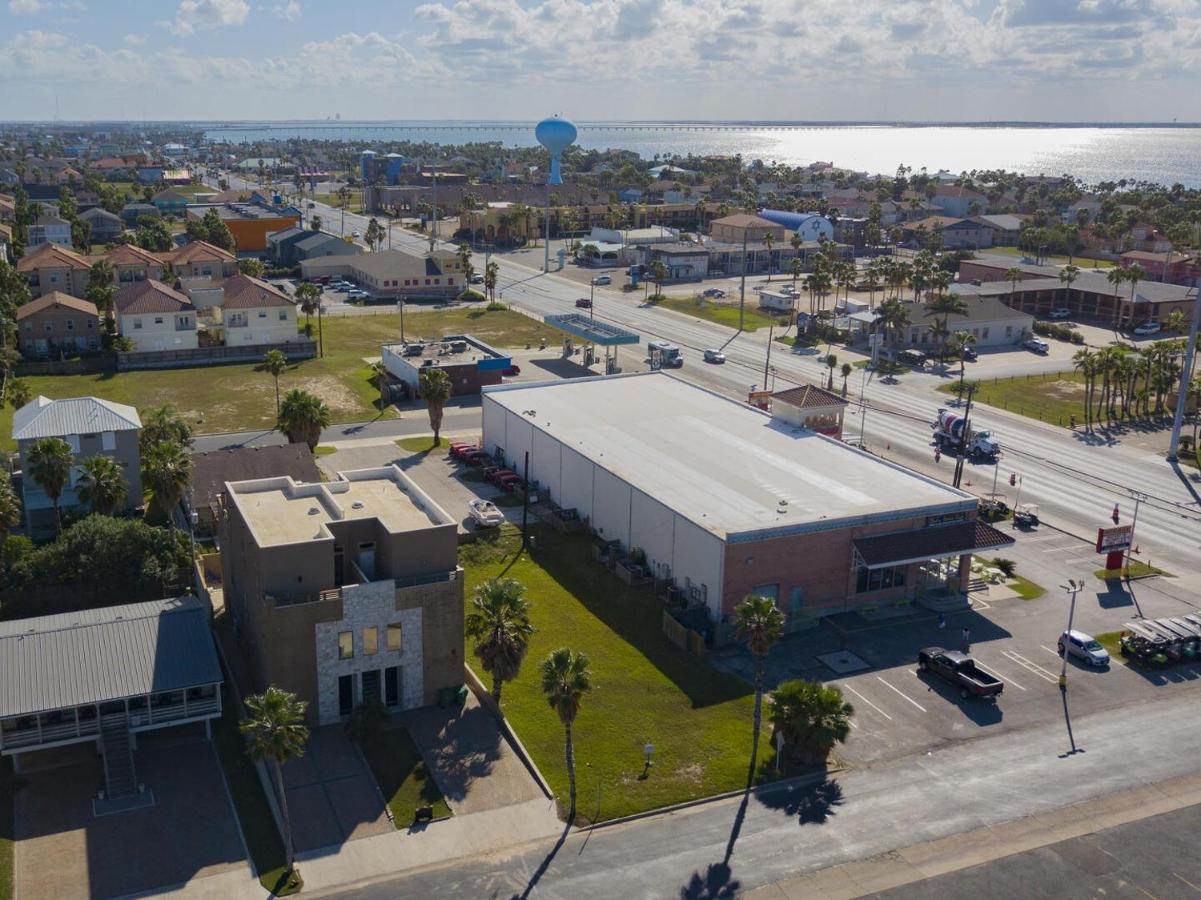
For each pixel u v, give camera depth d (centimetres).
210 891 4731
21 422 8825
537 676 6681
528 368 14900
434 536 6234
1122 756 5941
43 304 14900
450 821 5278
